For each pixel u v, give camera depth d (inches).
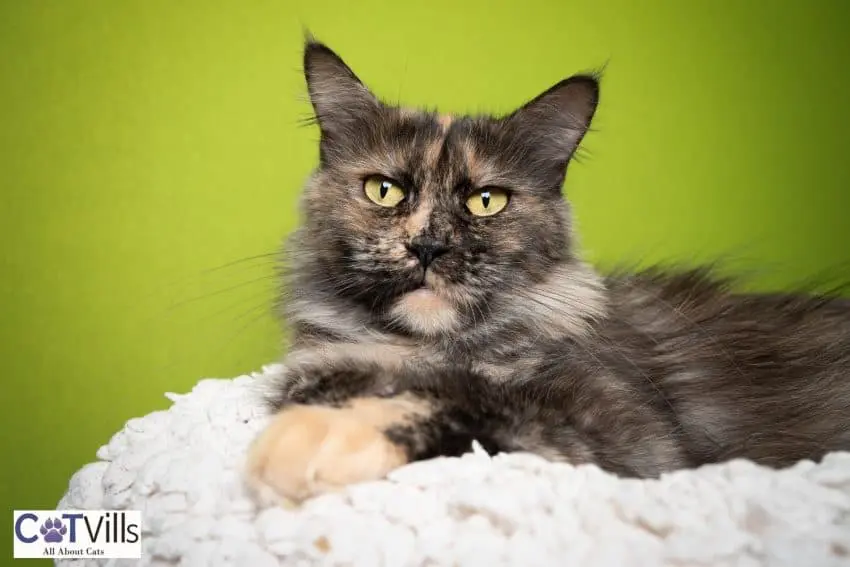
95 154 24.8
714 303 19.8
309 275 17.4
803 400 17.9
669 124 25.6
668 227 26.1
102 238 25.0
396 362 15.9
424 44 25.2
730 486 13.3
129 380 25.4
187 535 13.4
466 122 17.8
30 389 25.0
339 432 13.6
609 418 14.9
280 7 24.8
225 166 25.1
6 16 24.2
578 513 12.7
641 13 25.2
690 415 17.0
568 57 25.3
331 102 18.2
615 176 25.6
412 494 13.0
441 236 16.3
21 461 25.1
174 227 25.2
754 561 12.0
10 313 24.8
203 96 24.9
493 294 16.5
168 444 16.2
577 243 18.1
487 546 12.3
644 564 12.0
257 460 13.8
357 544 12.6
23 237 24.8
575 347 16.8
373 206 16.9
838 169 25.9
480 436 14.1
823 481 13.5
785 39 25.4
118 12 24.5
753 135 25.8
